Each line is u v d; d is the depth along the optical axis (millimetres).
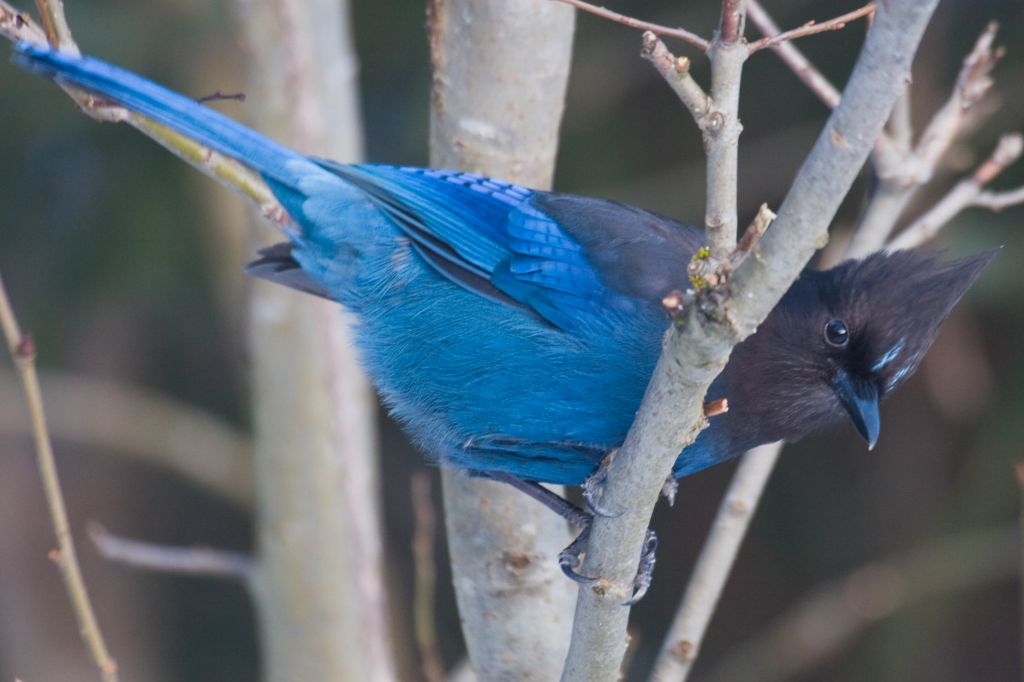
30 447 18016
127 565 18547
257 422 11242
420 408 9984
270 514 11234
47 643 17859
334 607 11203
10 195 16078
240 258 15133
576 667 7734
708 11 16156
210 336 18047
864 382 9234
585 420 9508
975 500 15867
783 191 16922
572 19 9922
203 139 9688
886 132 10766
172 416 15906
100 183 15898
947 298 9242
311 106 11633
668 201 16469
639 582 8883
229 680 19469
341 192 9938
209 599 19672
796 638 16094
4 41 15203
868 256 9469
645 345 9375
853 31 15961
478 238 9805
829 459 17984
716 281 6289
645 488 7176
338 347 11320
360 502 11453
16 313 16266
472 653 9844
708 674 17922
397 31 16266
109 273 15961
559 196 10023
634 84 16875
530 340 9586
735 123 6305
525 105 9883
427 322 9891
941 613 16688
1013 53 15281
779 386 9297
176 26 15156
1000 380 15938
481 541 9734
